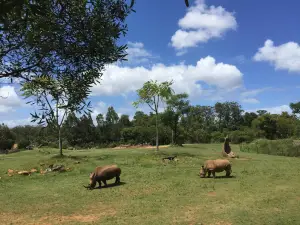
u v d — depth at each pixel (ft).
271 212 27.89
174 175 52.47
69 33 10.77
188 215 28.37
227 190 38.34
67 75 11.78
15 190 45.37
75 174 58.70
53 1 10.24
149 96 91.04
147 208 31.53
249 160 73.05
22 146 139.85
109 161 71.97
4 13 7.09
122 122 198.18
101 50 11.33
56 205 35.01
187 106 116.47
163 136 146.61
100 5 11.18
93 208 33.01
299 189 37.29
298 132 188.03
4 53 10.81
